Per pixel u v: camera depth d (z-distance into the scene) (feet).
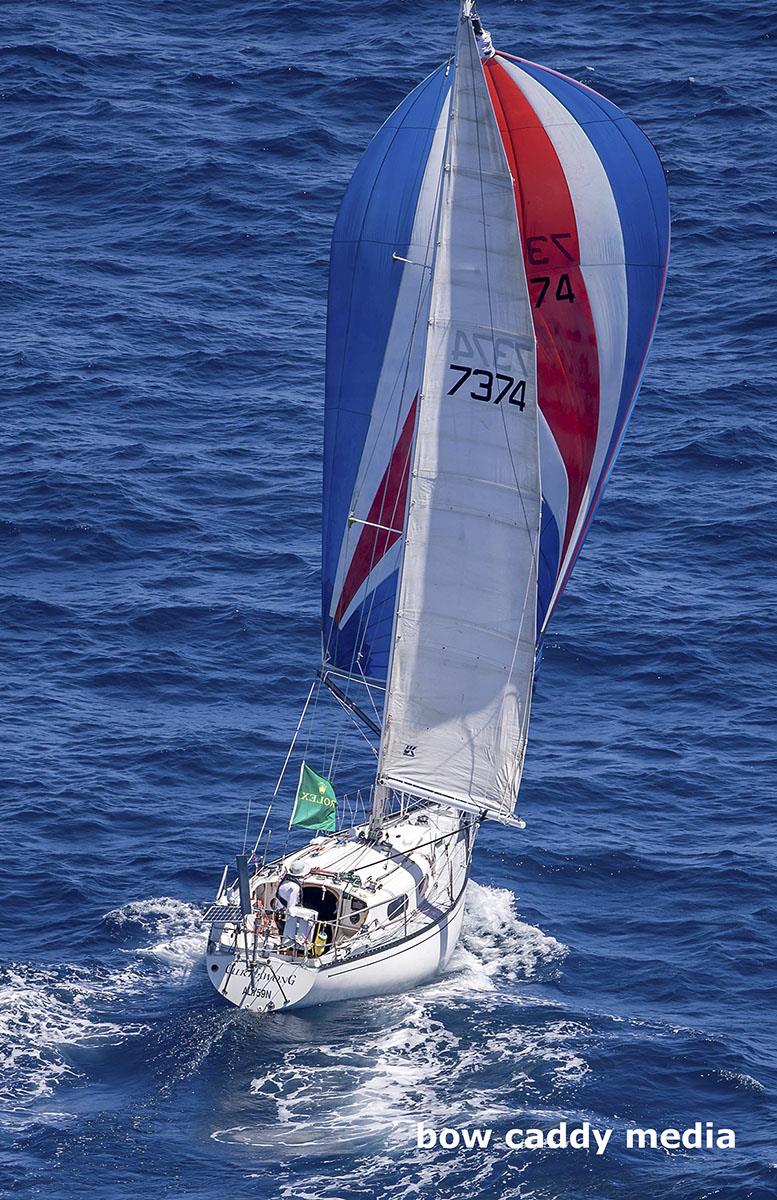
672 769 651.66
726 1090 469.16
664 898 574.56
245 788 630.33
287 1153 433.89
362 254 534.78
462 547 506.07
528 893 575.79
